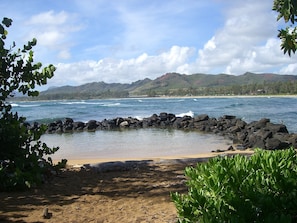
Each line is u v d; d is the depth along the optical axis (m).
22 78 7.59
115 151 15.53
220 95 189.50
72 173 7.95
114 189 6.53
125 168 8.39
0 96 7.36
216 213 2.54
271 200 2.56
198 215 2.78
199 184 3.21
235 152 13.23
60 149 16.31
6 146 6.84
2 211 5.18
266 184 2.87
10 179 6.31
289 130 24.52
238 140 19.48
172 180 7.14
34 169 6.78
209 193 2.96
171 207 5.29
